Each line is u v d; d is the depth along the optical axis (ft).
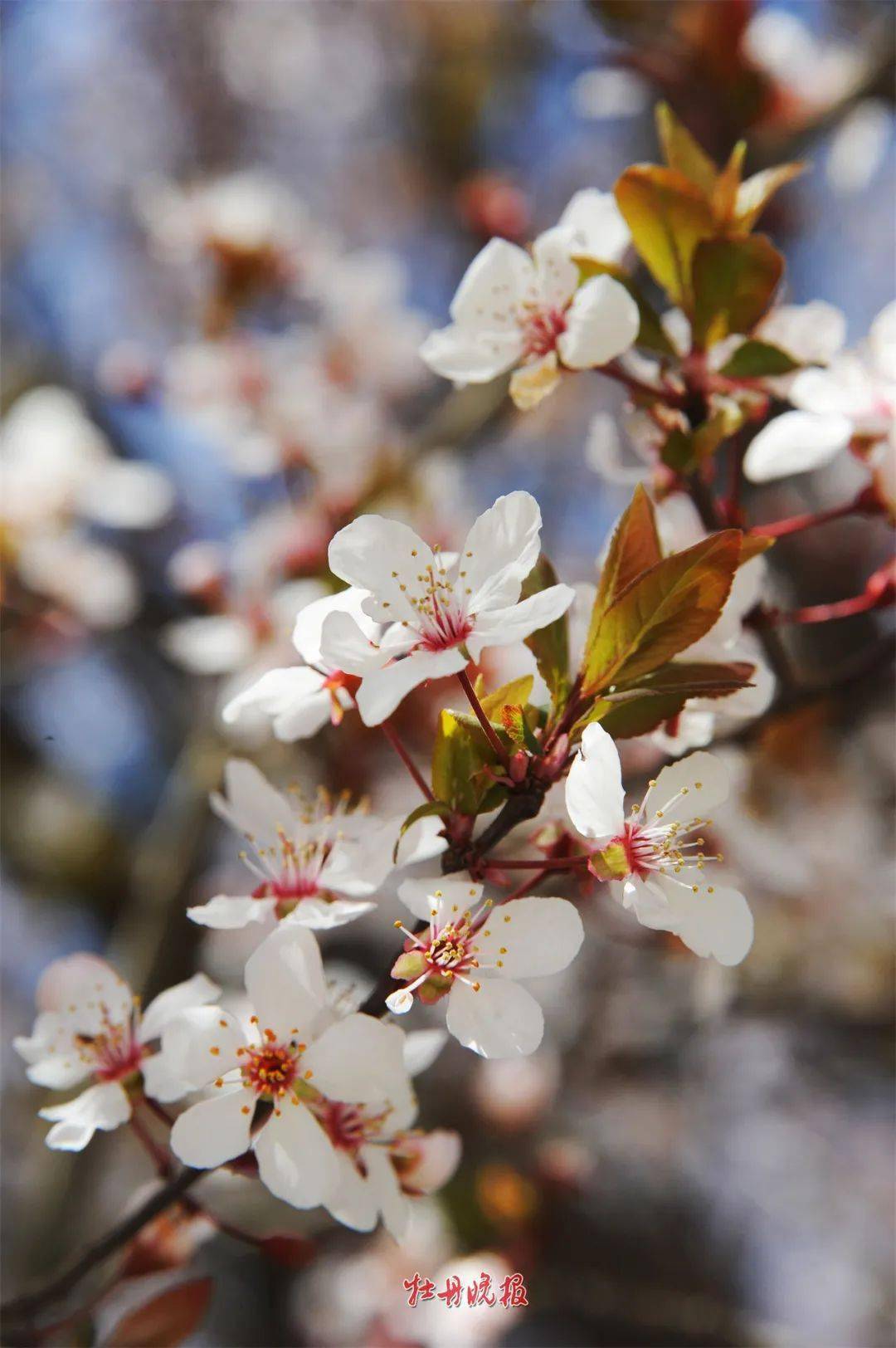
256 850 1.05
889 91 1.73
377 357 1.91
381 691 0.97
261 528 1.61
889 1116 2.81
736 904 0.99
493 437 2.11
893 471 1.11
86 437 1.87
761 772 1.76
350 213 3.75
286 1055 0.99
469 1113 1.95
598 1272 2.63
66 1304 1.20
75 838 2.63
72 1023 1.07
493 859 1.00
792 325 1.15
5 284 3.08
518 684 0.98
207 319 1.83
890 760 2.19
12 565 1.81
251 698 1.03
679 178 1.07
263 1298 2.64
